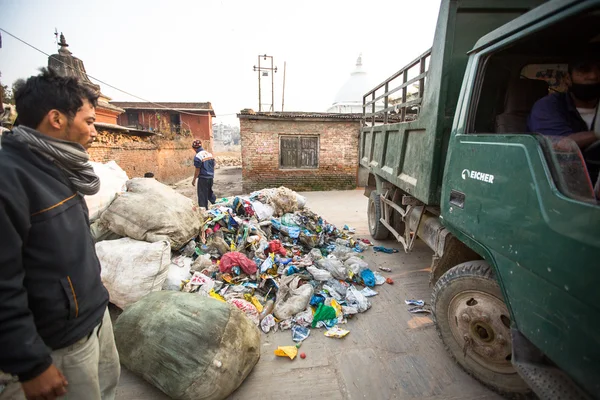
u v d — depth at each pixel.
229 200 6.24
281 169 11.72
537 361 1.63
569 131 1.78
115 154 10.49
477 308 2.14
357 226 6.69
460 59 2.49
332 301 3.23
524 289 1.56
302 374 2.40
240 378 2.17
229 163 30.44
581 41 2.08
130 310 2.37
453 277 2.29
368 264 4.51
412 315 3.21
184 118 26.50
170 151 16.08
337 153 11.88
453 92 2.54
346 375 2.39
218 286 3.24
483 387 2.26
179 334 2.09
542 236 1.41
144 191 3.61
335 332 2.86
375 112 4.99
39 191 1.10
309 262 3.86
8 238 1.00
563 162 1.42
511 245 1.63
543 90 2.26
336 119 11.40
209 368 1.99
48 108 1.16
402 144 3.55
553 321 1.38
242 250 4.04
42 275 1.13
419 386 2.28
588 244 1.17
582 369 1.23
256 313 2.98
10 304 0.99
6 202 0.99
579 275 1.21
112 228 3.28
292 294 3.21
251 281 3.47
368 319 3.14
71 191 1.26
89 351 1.33
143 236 3.22
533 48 2.18
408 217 3.70
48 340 1.19
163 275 2.99
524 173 1.53
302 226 5.09
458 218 2.17
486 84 2.26
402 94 3.60
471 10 2.42
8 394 1.34
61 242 1.17
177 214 3.58
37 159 1.13
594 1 1.25
